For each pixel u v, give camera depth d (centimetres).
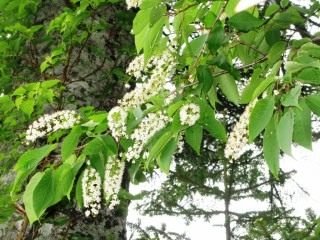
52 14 184
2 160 158
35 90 140
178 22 100
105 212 164
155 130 93
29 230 153
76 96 170
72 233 156
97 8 177
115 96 178
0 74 172
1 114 158
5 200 142
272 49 108
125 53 184
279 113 76
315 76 77
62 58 167
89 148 90
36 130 102
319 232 169
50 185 86
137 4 94
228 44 110
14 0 169
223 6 98
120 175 96
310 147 73
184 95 96
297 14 111
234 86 111
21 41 168
